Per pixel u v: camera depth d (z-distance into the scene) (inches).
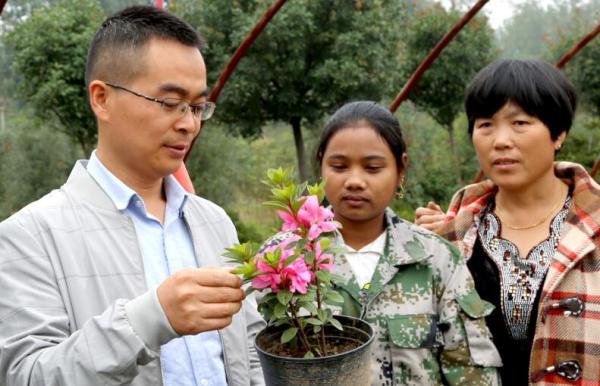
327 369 56.3
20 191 577.6
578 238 86.9
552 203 93.7
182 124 68.7
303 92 537.6
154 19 68.8
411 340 83.7
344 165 86.7
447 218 103.4
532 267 90.0
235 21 498.3
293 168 63.2
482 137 91.7
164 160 69.9
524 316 88.8
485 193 102.0
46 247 65.7
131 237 70.3
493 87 88.4
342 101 535.5
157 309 55.4
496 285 92.0
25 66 541.3
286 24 484.4
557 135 90.0
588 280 86.3
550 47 684.7
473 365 83.9
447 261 89.4
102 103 70.4
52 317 62.6
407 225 93.7
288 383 57.2
